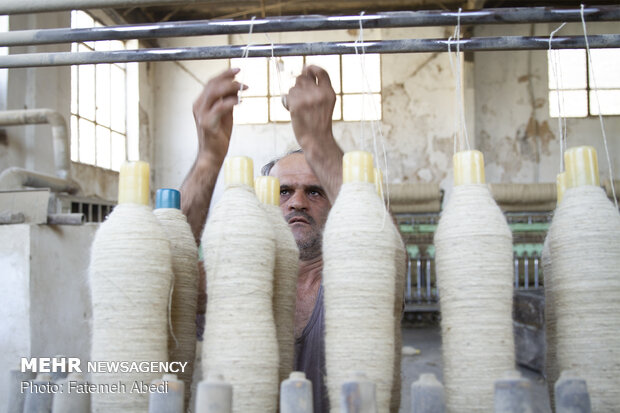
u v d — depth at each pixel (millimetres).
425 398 672
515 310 4211
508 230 755
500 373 704
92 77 7102
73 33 992
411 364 4230
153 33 965
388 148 8156
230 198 776
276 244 839
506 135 8180
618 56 8047
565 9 883
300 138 985
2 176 3400
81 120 6789
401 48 910
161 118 8516
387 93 8234
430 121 8172
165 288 767
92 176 6941
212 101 1034
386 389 718
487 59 8234
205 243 766
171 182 8414
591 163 786
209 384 646
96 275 748
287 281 881
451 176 8102
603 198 774
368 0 8031
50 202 3818
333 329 731
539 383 3541
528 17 881
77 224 2842
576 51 8094
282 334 875
